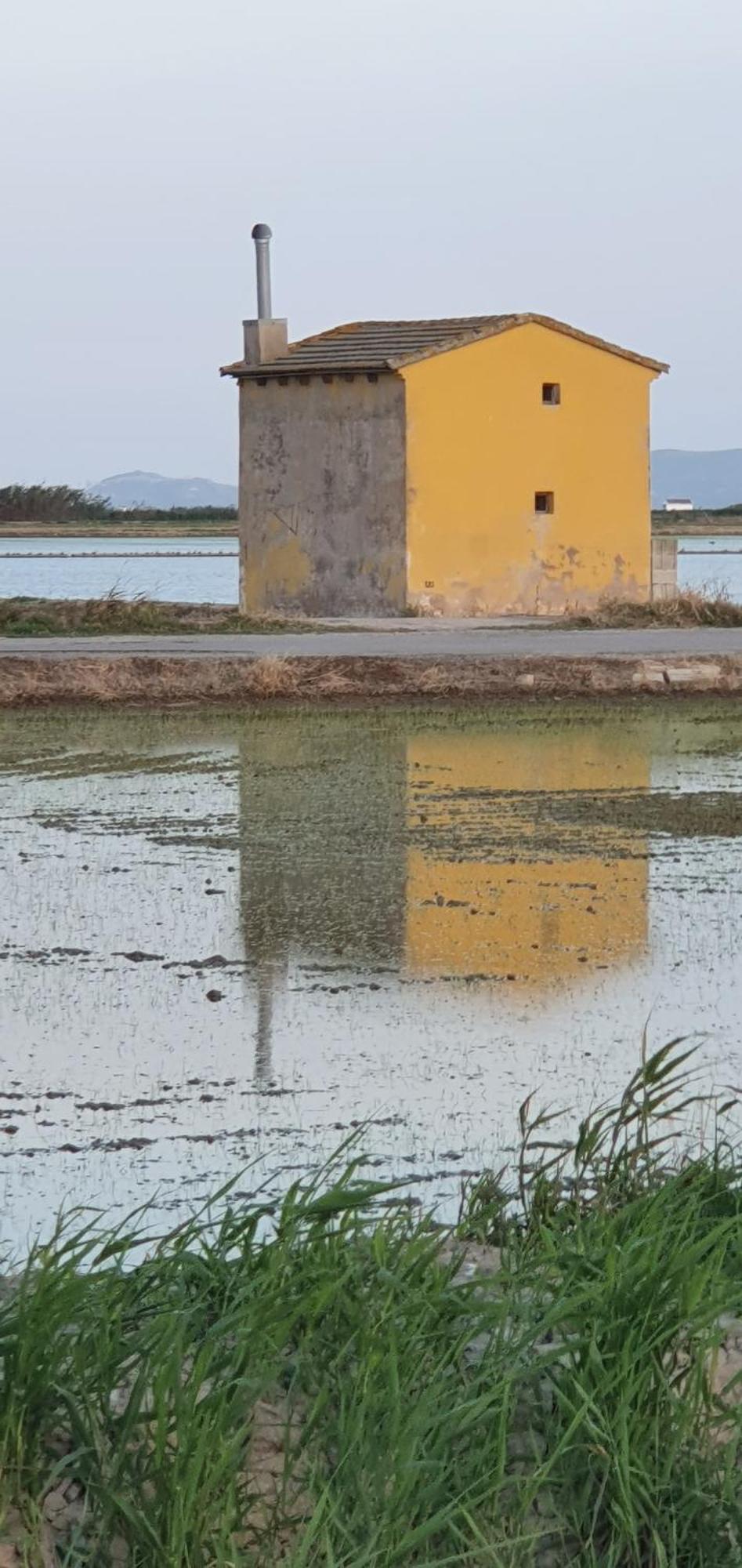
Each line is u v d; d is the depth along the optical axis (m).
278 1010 16.42
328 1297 8.43
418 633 49.09
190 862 23.03
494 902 20.78
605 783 29.30
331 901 20.83
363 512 55.41
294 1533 7.70
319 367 55.41
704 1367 8.39
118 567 142.50
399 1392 7.91
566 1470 8.12
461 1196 11.81
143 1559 7.62
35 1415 8.06
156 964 18.05
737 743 34.06
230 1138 13.01
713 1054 15.07
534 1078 14.41
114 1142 12.95
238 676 39.81
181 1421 7.73
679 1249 9.02
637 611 53.72
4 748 33.22
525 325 56.50
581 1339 8.33
